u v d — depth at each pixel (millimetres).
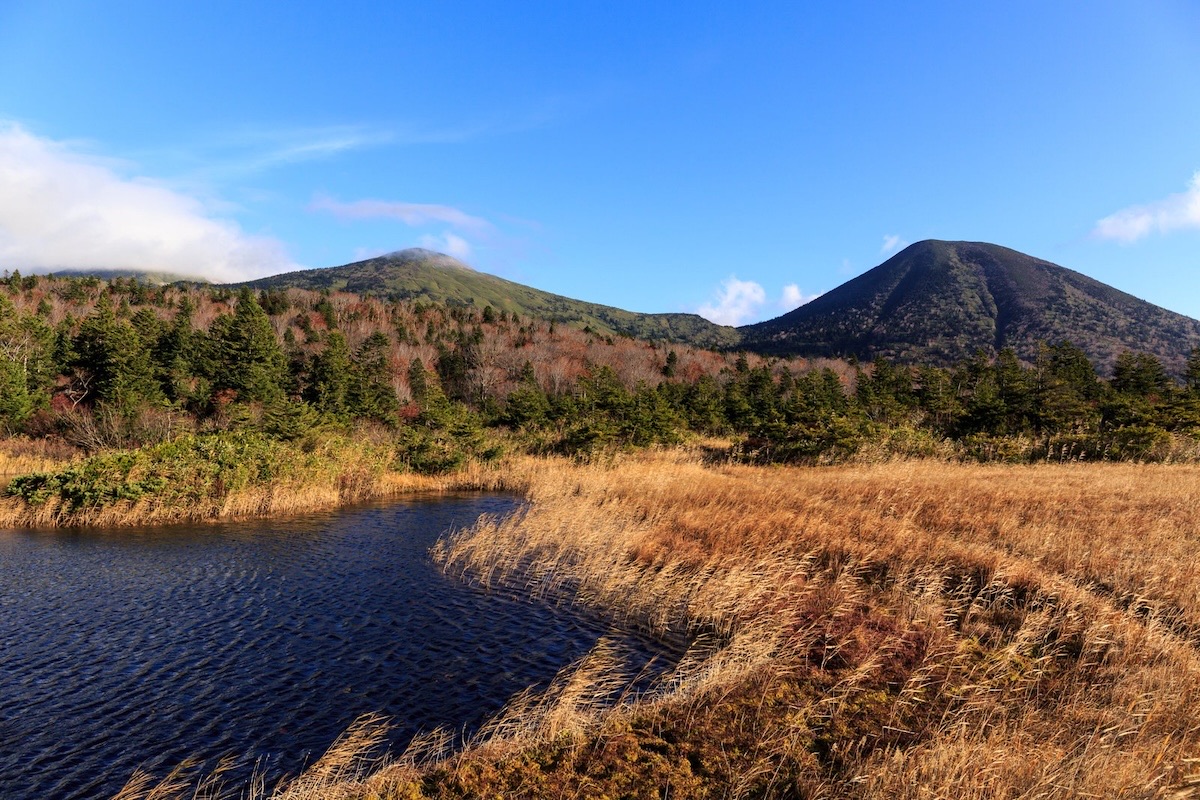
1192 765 6273
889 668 9312
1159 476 24641
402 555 16953
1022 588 11672
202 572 15055
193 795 6742
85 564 15680
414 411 55781
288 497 24188
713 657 10070
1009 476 25562
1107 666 8758
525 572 15305
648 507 20812
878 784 6293
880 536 15008
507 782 6746
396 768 7145
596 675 9562
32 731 8008
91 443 32531
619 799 6422
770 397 66000
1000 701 8062
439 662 10141
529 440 41219
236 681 9414
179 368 50844
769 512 18188
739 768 6930
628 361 107125
